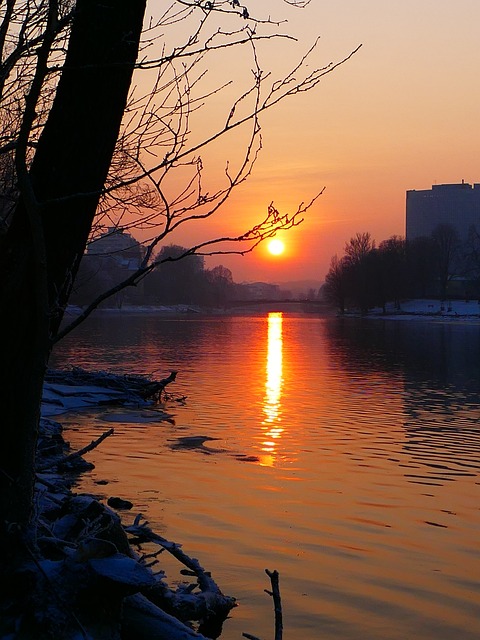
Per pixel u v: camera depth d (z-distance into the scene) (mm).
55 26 5430
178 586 9125
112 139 6270
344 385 36219
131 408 26750
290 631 8203
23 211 6289
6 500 6359
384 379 39750
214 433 21734
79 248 6352
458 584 9781
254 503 13742
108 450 18750
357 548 11242
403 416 25688
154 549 10633
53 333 6492
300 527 12234
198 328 113375
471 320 172125
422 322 163125
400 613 8773
